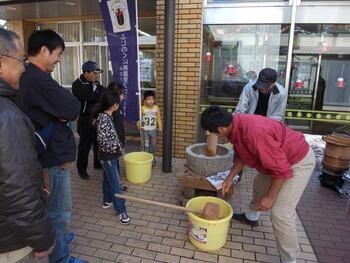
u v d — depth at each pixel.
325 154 4.12
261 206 2.15
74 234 2.86
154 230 2.96
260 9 4.78
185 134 5.11
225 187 2.74
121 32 4.58
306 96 5.02
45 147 1.94
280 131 2.13
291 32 4.75
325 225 3.14
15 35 1.31
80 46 7.81
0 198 1.15
